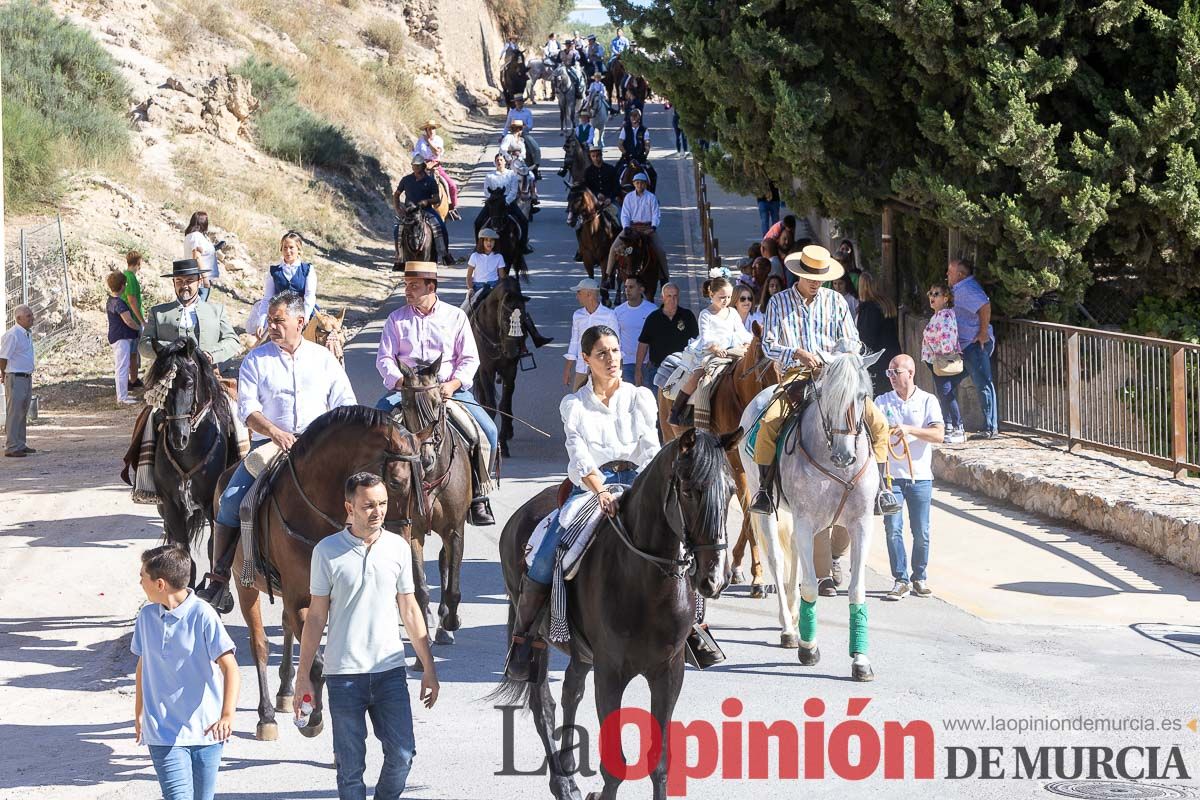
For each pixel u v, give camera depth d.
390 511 8.41
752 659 10.37
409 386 10.03
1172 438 14.77
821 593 12.20
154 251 29.33
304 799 7.68
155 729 6.49
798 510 10.02
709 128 20.20
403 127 47.88
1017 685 9.60
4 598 12.51
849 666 10.14
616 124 53.19
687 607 6.80
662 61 19.67
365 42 54.69
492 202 29.36
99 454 19.39
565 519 7.30
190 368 11.06
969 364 17.41
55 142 31.25
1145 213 17.11
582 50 57.34
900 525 11.95
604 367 7.55
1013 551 13.60
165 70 39.47
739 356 12.73
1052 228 17.05
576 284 30.58
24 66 33.56
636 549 6.75
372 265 34.38
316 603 6.72
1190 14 16.50
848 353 9.80
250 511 8.81
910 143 18.86
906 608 11.74
